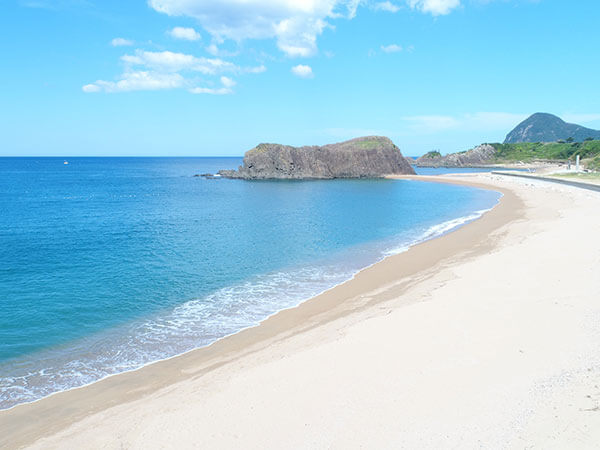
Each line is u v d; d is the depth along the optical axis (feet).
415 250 87.51
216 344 44.52
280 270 74.90
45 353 42.91
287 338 44.65
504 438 24.13
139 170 604.49
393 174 430.61
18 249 93.25
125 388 35.70
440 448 24.03
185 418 29.81
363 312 50.75
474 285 55.83
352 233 112.88
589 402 26.02
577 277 53.11
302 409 29.58
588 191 183.83
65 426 30.01
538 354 34.14
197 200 211.41
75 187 301.84
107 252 90.27
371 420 27.45
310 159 391.86
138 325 50.26
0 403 33.65
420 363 34.83
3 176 428.15
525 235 92.17
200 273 73.26
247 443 26.30
